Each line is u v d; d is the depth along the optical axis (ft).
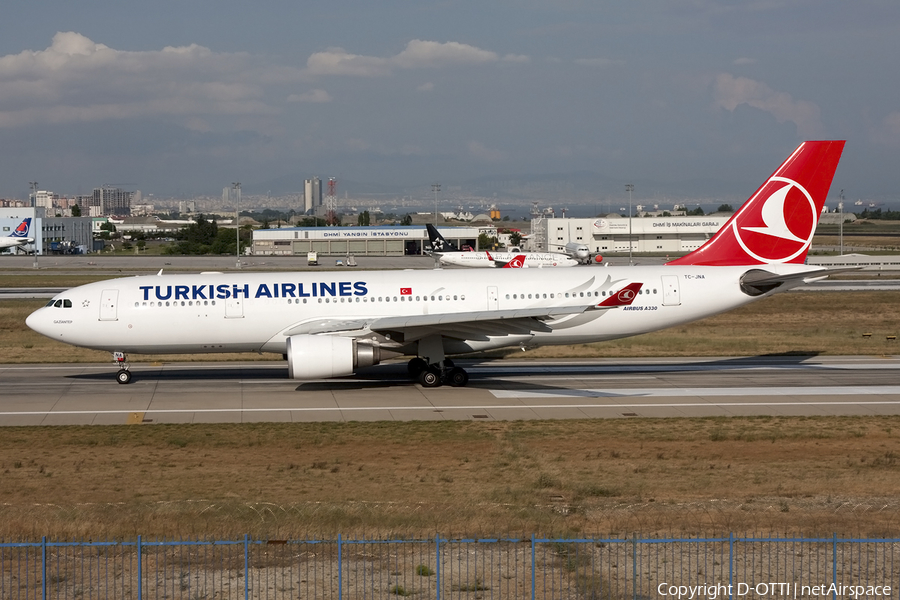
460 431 241.35
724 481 191.21
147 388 310.04
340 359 287.89
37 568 137.18
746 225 333.83
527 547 146.20
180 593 127.34
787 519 162.61
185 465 207.10
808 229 335.06
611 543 143.43
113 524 157.38
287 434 238.27
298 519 160.04
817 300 582.76
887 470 201.16
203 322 308.81
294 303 311.47
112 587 129.18
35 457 214.07
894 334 463.42
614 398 290.56
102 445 226.99
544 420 255.70
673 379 328.70
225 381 325.01
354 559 140.56
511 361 377.30
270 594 126.93
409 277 321.93
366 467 204.54
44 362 376.89
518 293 318.04
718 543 148.66
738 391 302.86
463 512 164.86
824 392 300.40
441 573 134.41
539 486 187.73
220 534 151.53
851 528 157.07
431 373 309.83
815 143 330.54
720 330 475.72
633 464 206.80
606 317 318.86
